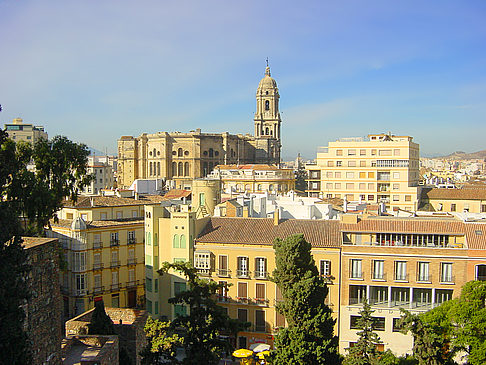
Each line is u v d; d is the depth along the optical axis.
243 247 62.84
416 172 144.50
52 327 34.59
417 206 129.50
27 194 55.53
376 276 59.72
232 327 41.09
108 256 76.69
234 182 158.25
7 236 29.25
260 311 62.09
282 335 43.62
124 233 79.12
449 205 126.12
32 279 32.19
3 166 40.75
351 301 60.41
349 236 61.91
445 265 58.16
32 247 32.44
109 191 107.25
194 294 41.09
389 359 44.69
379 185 135.50
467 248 57.34
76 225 72.88
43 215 59.88
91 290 74.19
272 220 67.62
